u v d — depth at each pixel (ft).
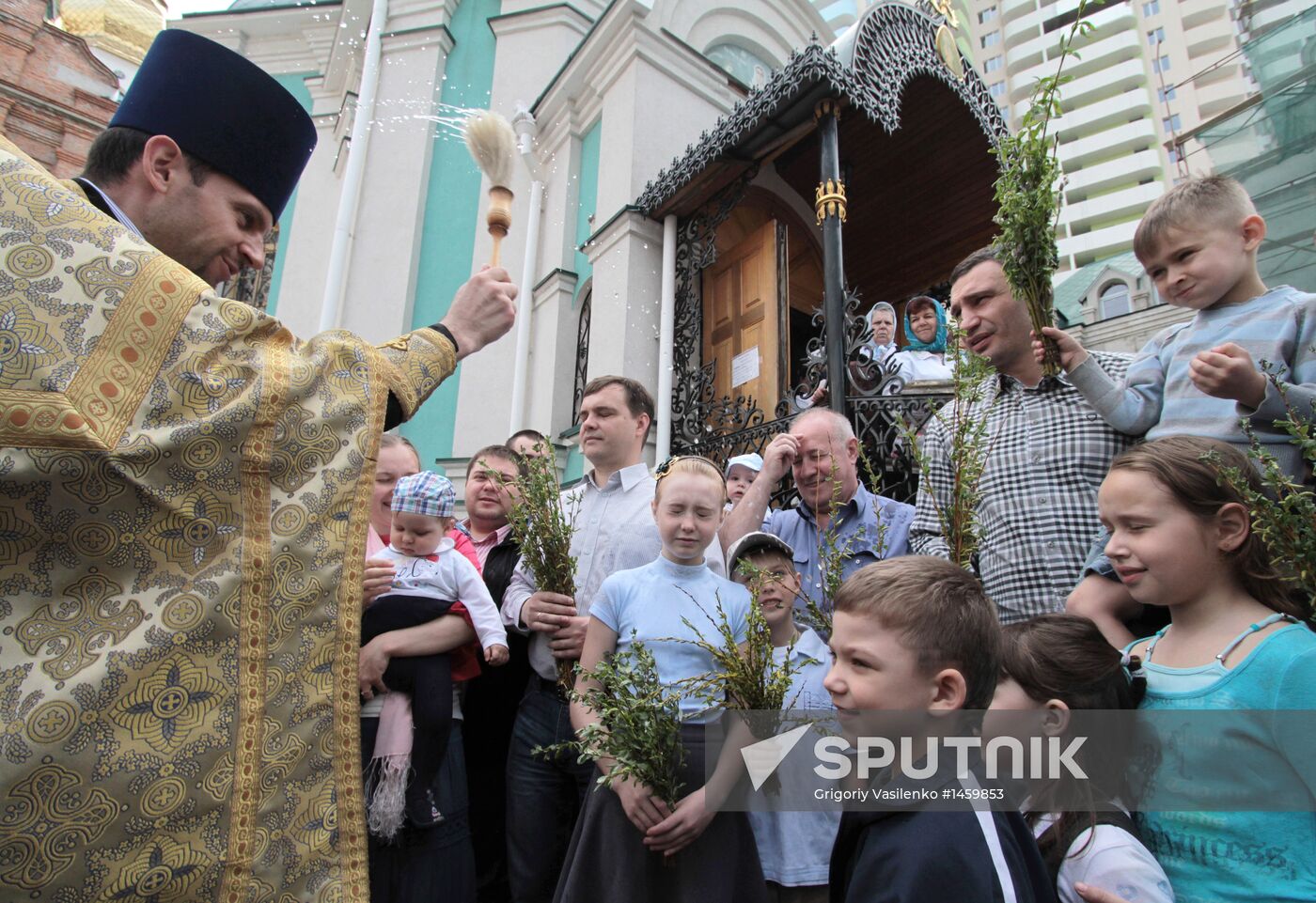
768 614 6.70
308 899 3.67
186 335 3.74
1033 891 3.55
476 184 28.43
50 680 3.16
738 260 19.15
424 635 7.14
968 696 3.85
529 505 7.16
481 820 8.56
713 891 5.32
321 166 32.19
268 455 3.85
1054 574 6.56
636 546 7.86
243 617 3.65
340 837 3.84
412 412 4.72
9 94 31.37
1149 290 58.65
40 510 3.29
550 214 25.71
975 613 3.97
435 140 29.12
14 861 3.01
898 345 23.50
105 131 4.58
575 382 23.36
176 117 4.46
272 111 4.85
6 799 3.01
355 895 3.79
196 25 34.37
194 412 3.67
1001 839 3.51
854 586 4.16
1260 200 37.17
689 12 26.71
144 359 3.59
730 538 7.73
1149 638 5.00
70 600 3.31
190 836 3.35
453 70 29.81
